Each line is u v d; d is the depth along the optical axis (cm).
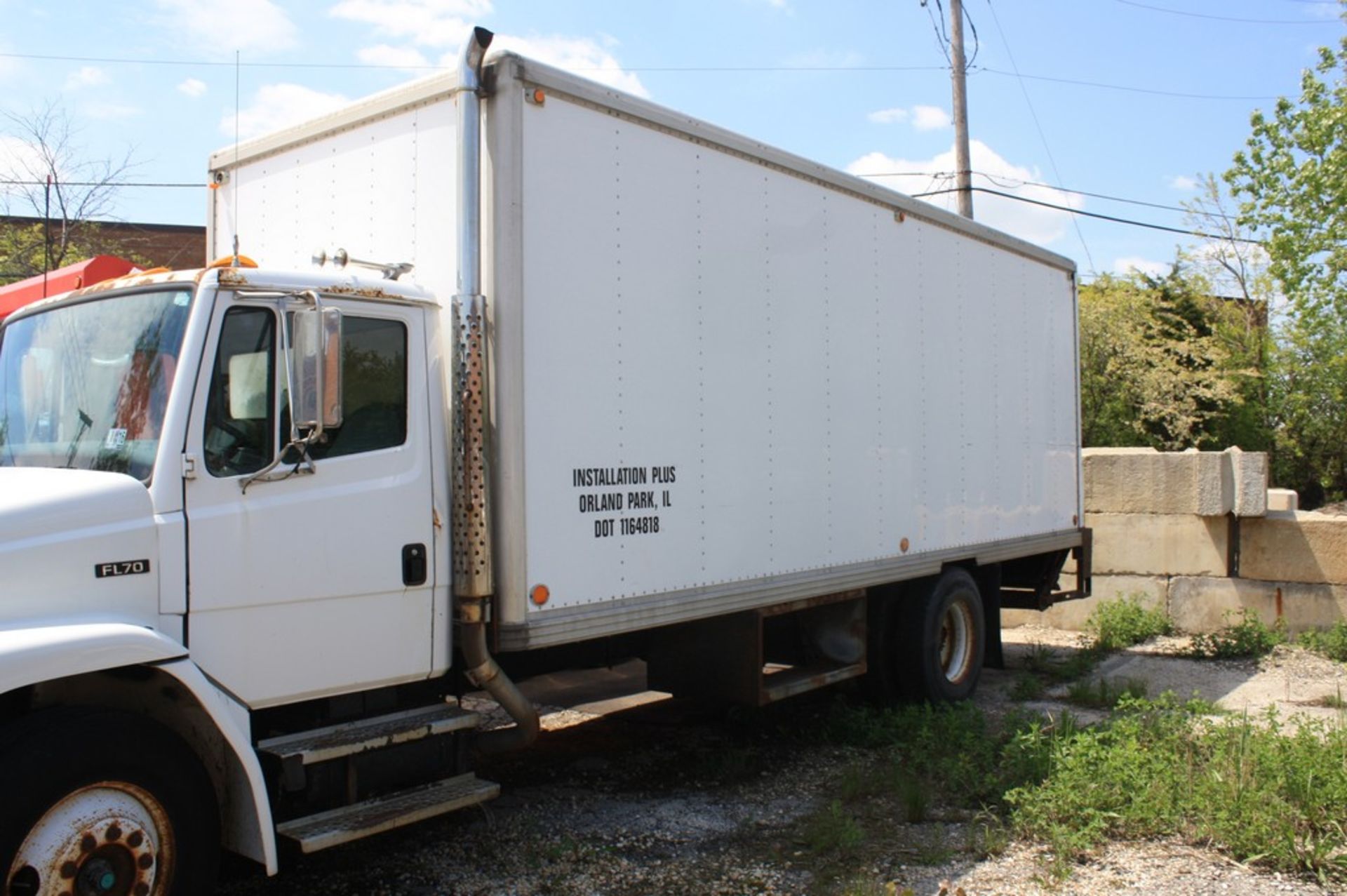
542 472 506
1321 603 1157
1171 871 516
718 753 722
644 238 568
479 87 496
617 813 607
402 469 485
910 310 805
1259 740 630
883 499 767
